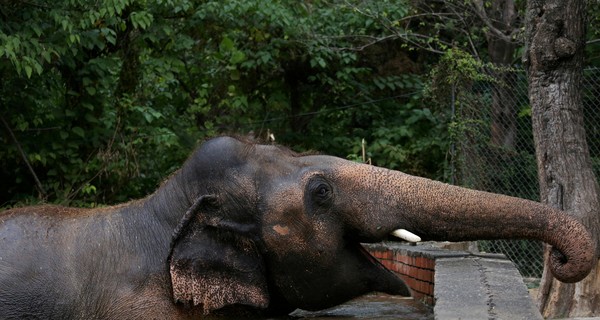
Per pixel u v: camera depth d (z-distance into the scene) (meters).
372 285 4.86
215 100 15.33
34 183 11.59
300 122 15.02
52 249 4.73
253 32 13.56
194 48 14.05
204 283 4.67
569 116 7.32
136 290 4.71
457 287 4.75
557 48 7.26
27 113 11.13
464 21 12.88
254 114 15.53
